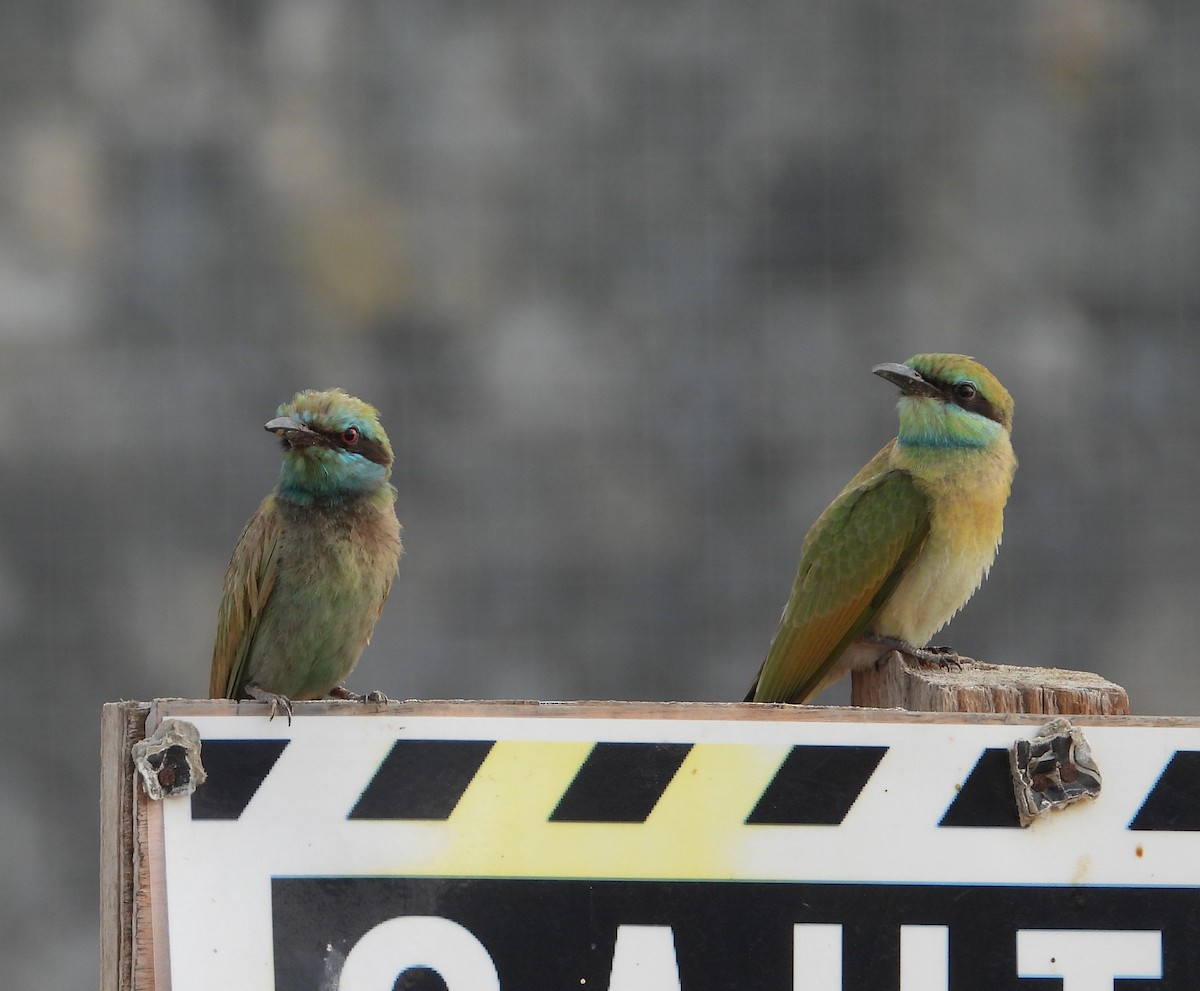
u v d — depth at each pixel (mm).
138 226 14367
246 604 7770
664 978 4355
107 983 4254
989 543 8562
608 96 14641
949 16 14609
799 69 14539
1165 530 13445
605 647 13234
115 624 13375
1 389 13836
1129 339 14148
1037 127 14469
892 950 4391
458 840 4367
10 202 14195
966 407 8500
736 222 14438
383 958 4320
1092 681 5750
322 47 14719
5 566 13477
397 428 13977
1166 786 4445
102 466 13766
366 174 14586
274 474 13906
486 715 4422
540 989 4340
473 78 14711
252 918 4301
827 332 14172
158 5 14617
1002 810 4438
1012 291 14250
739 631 13344
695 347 14172
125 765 4332
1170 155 14445
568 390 14031
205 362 14125
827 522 8516
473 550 13516
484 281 14367
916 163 14438
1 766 12867
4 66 14469
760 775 4434
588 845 4391
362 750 4387
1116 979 4402
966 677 5820
